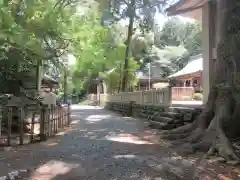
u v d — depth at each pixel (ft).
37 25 33.37
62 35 41.73
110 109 93.20
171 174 17.43
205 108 27.99
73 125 44.98
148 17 45.11
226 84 25.67
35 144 27.22
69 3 38.14
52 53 40.04
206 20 44.93
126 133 35.22
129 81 94.17
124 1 40.73
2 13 30.50
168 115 39.01
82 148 25.16
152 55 148.77
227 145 22.02
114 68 98.89
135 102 63.31
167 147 25.55
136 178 16.62
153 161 20.35
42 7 33.88
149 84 134.72
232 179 16.78
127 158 21.18
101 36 65.82
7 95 35.17
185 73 101.19
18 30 32.48
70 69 105.60
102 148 25.18
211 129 25.08
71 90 153.07
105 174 17.37
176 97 90.99
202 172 18.04
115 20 46.06
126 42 85.87
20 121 27.35
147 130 37.42
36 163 19.88
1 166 18.98
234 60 24.59
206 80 44.60
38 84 44.21
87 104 146.92
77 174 17.46
